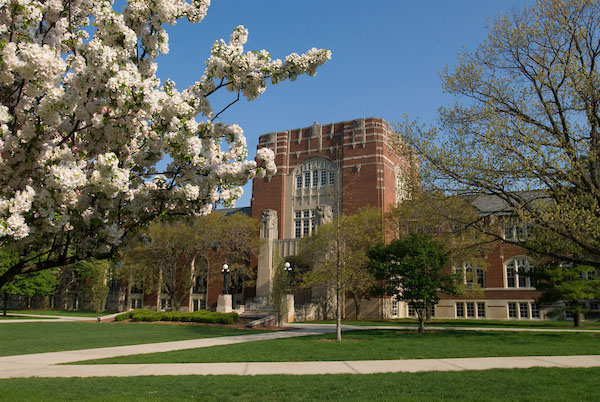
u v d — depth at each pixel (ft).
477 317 133.39
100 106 22.07
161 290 152.35
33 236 21.86
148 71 25.30
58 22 23.76
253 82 25.31
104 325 97.50
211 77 26.14
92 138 22.91
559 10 65.41
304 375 34.32
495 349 47.83
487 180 61.98
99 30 21.66
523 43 68.28
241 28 27.17
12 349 55.01
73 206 20.67
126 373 36.55
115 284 173.58
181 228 122.31
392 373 34.53
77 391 28.07
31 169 21.33
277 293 96.99
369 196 139.64
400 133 70.18
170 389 28.71
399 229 117.08
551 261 89.51
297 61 25.02
